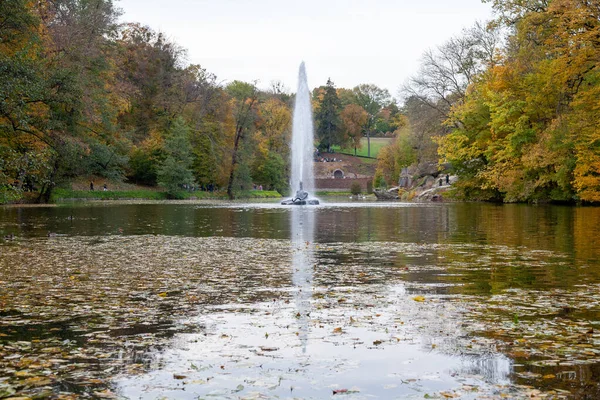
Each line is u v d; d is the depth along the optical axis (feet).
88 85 154.71
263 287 33.14
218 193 272.31
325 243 58.29
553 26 112.47
